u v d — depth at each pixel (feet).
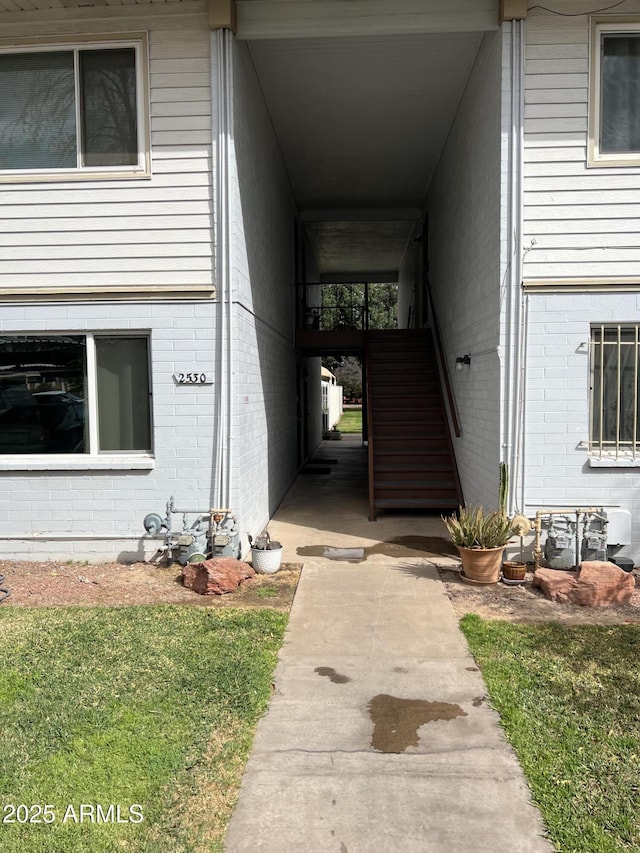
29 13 20.56
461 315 27.76
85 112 20.97
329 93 27.02
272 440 29.66
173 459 21.15
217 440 21.04
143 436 21.74
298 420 43.37
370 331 40.47
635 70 20.18
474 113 24.67
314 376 57.77
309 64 24.58
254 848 8.41
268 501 28.17
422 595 18.17
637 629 15.52
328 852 8.33
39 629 15.55
